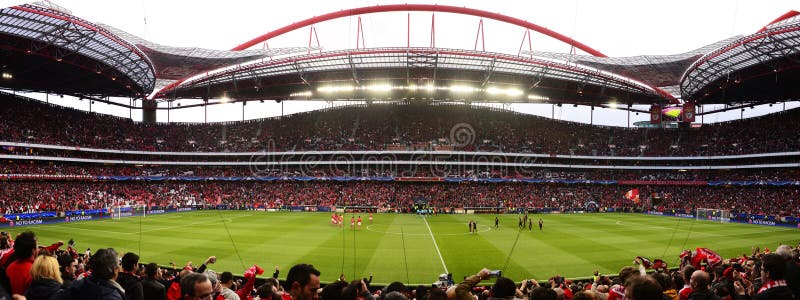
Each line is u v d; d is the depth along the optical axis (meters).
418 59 65.00
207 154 85.75
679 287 10.62
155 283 7.42
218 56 65.00
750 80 69.88
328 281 24.25
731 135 87.00
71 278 8.30
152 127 92.06
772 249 35.72
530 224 48.94
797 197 68.56
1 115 66.69
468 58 63.44
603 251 33.72
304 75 73.31
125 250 32.75
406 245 36.19
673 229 49.28
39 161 69.38
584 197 81.38
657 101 93.06
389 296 5.76
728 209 68.44
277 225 50.38
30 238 6.89
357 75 74.25
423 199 77.06
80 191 67.31
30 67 61.62
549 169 89.81
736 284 9.70
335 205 74.81
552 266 28.28
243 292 9.08
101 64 61.47
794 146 74.44
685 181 81.94
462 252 32.97
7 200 56.22
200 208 75.31
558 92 85.25
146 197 73.88
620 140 94.69
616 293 7.75
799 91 78.50
